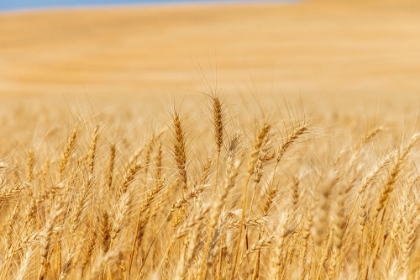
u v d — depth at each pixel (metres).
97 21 91.19
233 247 2.97
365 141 3.79
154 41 73.75
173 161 3.06
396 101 21.05
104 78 57.62
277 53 66.00
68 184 2.59
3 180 2.66
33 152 3.24
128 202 2.61
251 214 3.00
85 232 2.72
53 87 53.03
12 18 95.25
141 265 2.85
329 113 11.11
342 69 58.22
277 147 2.90
